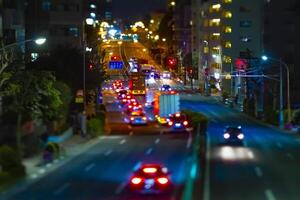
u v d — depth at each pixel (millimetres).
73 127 79125
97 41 147375
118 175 44906
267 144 70562
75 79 96625
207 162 52719
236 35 179375
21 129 53031
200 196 33875
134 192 34312
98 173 46094
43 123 67312
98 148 65688
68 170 47969
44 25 137375
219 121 109062
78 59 99688
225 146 67688
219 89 174500
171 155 58312
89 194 35906
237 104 142250
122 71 192250
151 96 138000
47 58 94250
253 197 34594
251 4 179500
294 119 100000
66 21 139625
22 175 43250
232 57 178375
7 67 70625
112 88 170500
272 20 133875
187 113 96938
